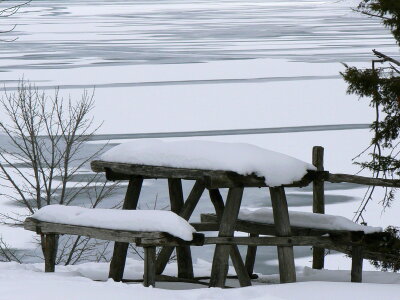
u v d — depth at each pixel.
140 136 92.25
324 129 97.94
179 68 167.75
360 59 178.62
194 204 28.95
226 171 24.58
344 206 58.72
